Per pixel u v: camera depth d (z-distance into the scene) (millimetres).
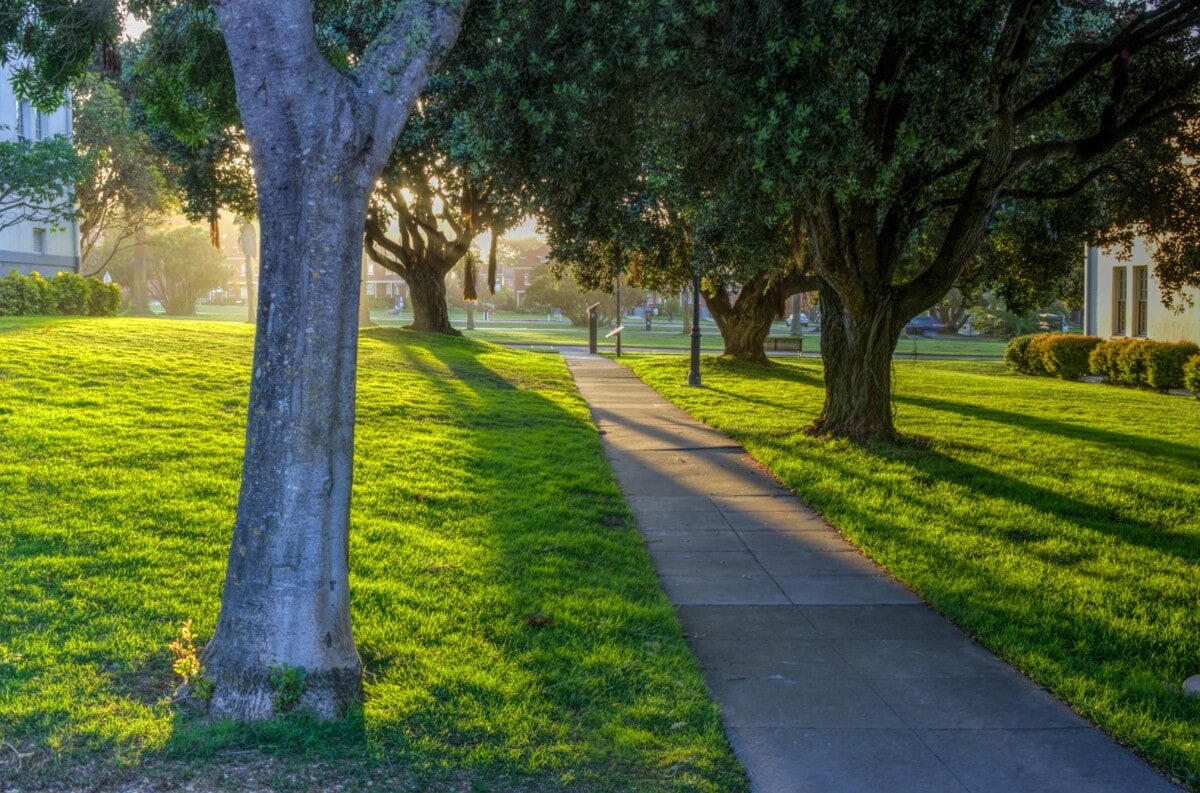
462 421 12938
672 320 78875
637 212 16234
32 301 21484
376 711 4547
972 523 8719
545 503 8977
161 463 8852
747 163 7520
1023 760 4434
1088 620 6211
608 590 6680
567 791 4012
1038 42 10961
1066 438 13570
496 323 59938
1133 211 14391
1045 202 15172
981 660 5719
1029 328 52750
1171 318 23109
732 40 7348
